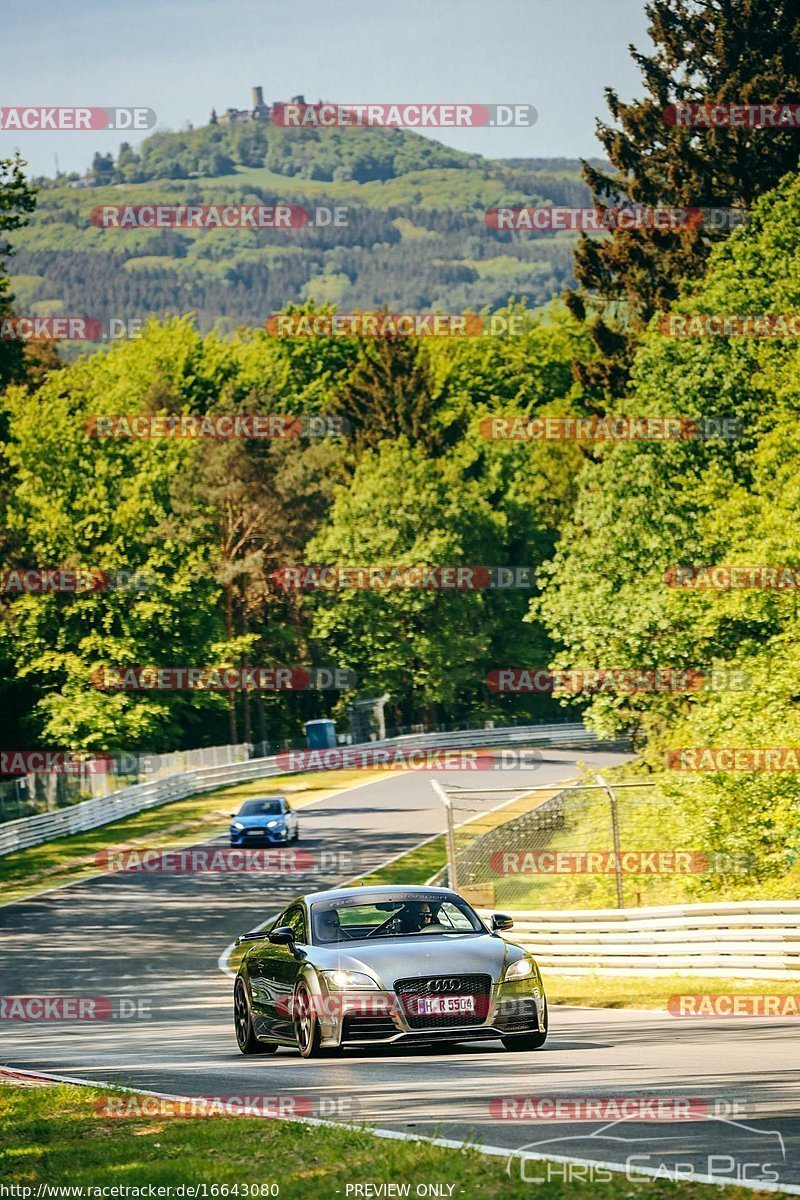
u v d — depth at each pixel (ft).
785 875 202.90
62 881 332.80
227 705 589.73
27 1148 73.61
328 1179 60.64
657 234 515.09
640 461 359.25
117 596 555.28
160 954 239.71
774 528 289.94
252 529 643.04
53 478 569.64
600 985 169.27
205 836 404.98
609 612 332.80
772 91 495.41
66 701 530.27
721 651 300.61
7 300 404.36
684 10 519.19
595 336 538.47
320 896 112.37
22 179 397.80
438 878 300.40
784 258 371.97
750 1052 96.78
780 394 345.51
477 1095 81.05
